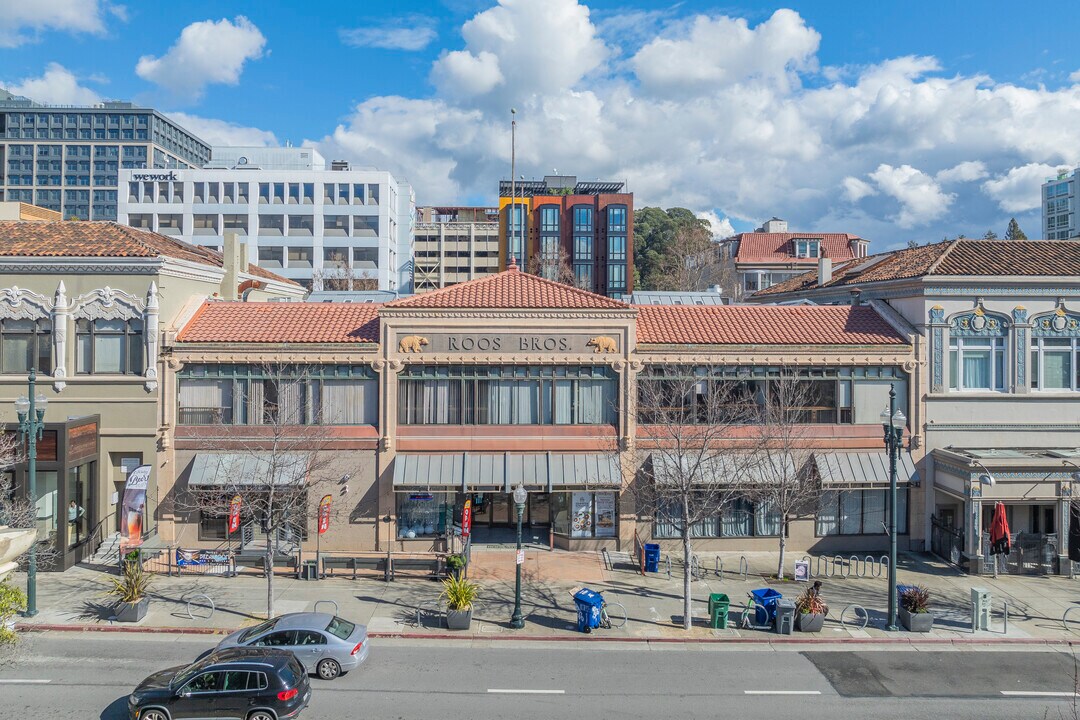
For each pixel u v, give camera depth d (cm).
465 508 2939
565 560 3000
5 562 1217
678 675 2031
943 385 3177
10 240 3188
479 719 1764
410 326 3066
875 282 3469
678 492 2698
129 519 2808
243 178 10538
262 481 2588
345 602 2534
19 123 17250
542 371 3105
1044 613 2505
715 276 9306
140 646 2167
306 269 10500
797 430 3072
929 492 3172
